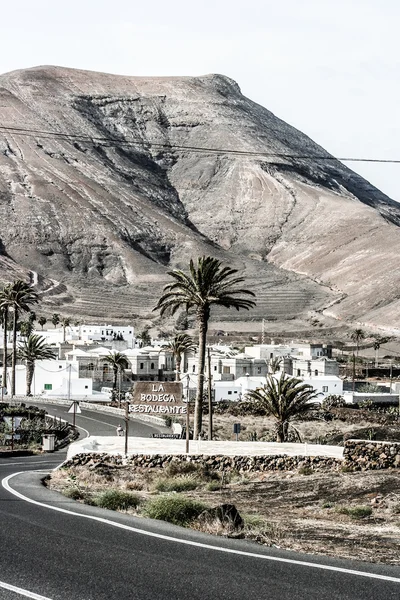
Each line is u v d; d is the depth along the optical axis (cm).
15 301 17312
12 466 6650
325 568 1798
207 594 1585
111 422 13125
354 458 5756
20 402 15888
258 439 10712
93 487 4694
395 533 3066
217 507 2544
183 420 13225
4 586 1638
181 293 9731
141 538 2125
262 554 1947
